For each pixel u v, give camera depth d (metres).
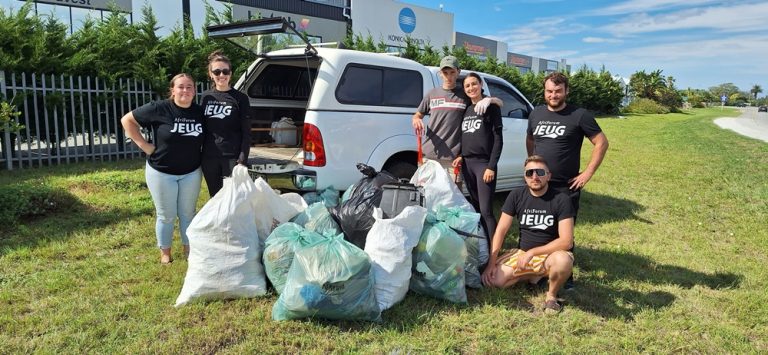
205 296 3.30
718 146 14.97
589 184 8.35
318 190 4.59
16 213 4.88
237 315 3.19
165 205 3.98
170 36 9.98
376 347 2.90
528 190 3.78
